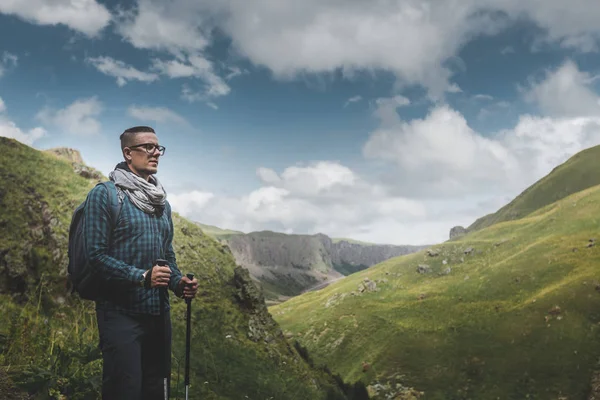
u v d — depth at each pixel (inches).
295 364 1074.1
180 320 896.3
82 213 113.5
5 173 1022.4
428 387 4015.8
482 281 5920.3
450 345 4527.6
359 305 6486.2
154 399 116.7
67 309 517.7
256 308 1183.6
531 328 4298.7
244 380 615.8
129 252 113.0
